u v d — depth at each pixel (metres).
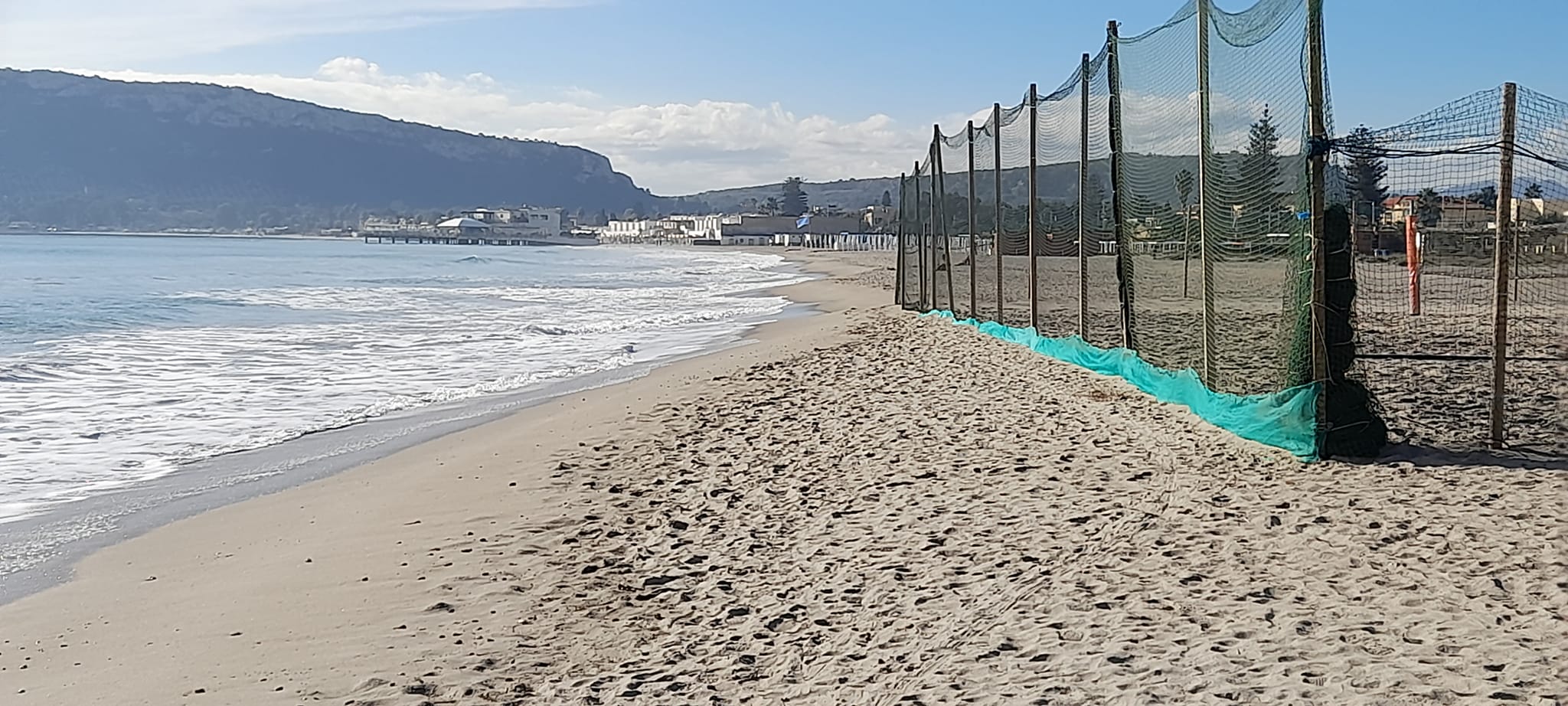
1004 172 18.45
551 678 4.90
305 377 15.84
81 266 59.62
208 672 5.14
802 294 39.28
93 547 7.45
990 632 4.86
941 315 20.80
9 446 10.80
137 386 14.71
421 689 4.84
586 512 7.61
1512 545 5.50
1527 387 10.48
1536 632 4.40
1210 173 9.27
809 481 8.06
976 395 11.30
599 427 10.81
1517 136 7.54
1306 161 7.46
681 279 56.72
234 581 6.54
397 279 51.97
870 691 4.42
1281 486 6.90
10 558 7.19
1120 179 11.46
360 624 5.68
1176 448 8.26
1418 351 13.46
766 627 5.30
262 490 9.00
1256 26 8.09
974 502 7.16
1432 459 7.40
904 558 6.12
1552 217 18.75
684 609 5.66
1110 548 5.93
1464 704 3.78
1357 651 4.30
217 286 42.69
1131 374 11.19
